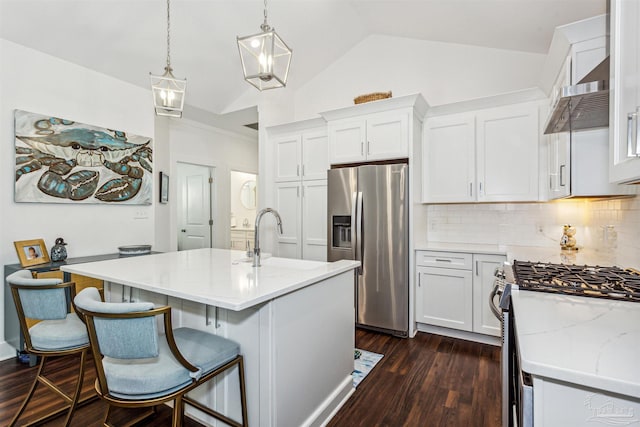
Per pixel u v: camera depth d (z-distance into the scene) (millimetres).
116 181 3225
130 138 3342
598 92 1254
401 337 3027
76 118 2947
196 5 2830
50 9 2434
